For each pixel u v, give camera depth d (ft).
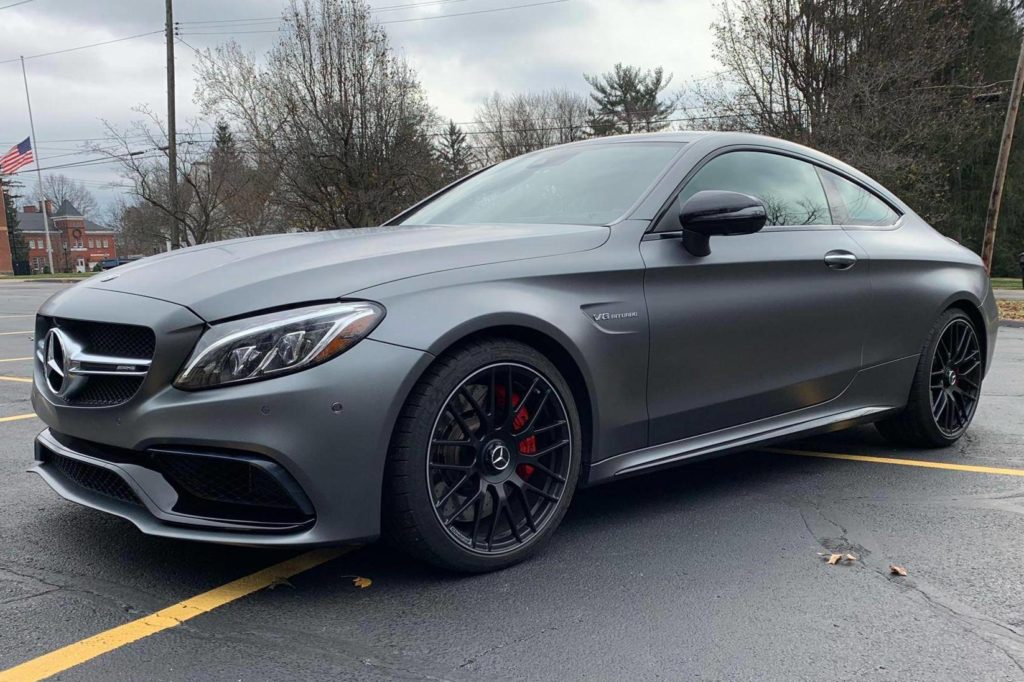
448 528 8.28
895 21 66.54
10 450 14.05
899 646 7.25
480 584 8.46
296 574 8.65
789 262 11.32
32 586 8.29
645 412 9.89
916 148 68.08
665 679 6.66
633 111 171.63
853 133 62.44
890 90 65.36
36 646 7.08
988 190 109.60
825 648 7.20
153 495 7.84
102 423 8.07
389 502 7.99
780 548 9.57
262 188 84.99
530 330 8.76
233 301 7.78
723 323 10.52
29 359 27.04
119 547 9.36
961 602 8.17
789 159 12.57
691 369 10.26
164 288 8.23
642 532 10.07
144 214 116.06
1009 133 59.36
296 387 7.43
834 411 12.30
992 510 10.96
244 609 7.82
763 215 9.82
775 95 70.03
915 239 13.91
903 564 9.12
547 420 9.09
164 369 7.70
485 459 8.54
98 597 8.05
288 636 7.30
